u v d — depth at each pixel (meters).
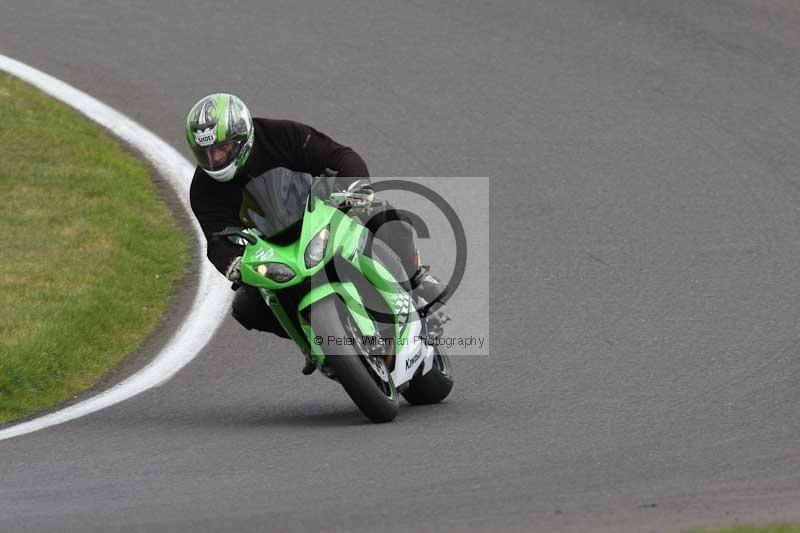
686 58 49.38
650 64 48.94
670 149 42.69
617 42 50.72
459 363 29.55
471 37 51.31
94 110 45.47
